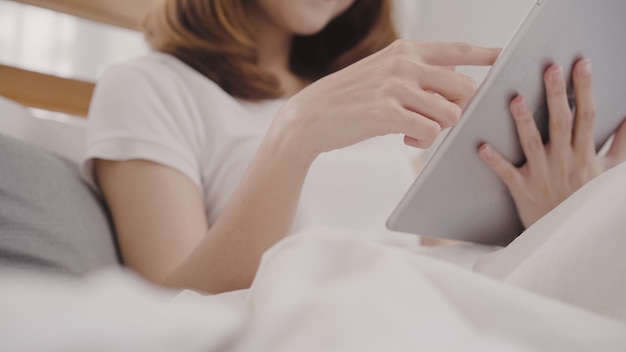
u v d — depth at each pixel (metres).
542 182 0.62
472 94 0.56
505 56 0.53
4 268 0.57
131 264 0.77
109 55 1.41
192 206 0.82
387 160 1.04
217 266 0.58
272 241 0.58
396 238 0.97
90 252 0.67
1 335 0.11
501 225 0.66
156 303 0.14
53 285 0.13
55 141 0.93
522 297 0.20
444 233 0.65
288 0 1.12
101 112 0.88
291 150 0.57
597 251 0.29
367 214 0.97
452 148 0.56
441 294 0.20
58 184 0.72
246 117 0.96
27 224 0.62
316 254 0.21
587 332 0.19
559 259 0.30
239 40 1.03
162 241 0.77
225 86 1.00
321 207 0.93
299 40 1.27
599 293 0.28
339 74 0.59
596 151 0.72
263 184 0.58
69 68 1.36
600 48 0.59
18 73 1.17
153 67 0.96
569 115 0.60
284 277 0.19
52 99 1.19
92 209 0.77
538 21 0.52
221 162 0.91
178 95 0.93
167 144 0.84
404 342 0.15
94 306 0.12
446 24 1.90
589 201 0.35
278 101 1.05
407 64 0.55
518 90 0.57
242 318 0.16
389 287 0.17
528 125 0.59
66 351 0.11
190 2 1.05
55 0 1.28
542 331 0.19
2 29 1.29
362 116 0.54
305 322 0.15
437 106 0.53
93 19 1.32
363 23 1.31
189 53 1.01
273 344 0.15
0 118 0.82
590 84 0.60
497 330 0.19
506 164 0.60
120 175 0.83
